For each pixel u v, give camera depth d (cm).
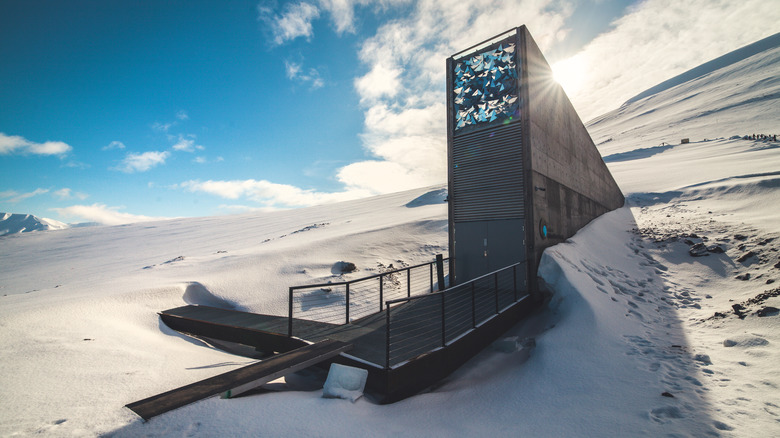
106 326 647
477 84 855
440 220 1496
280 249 1301
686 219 1084
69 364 456
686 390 341
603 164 1402
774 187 1123
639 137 6044
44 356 479
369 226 1770
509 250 768
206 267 1199
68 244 4053
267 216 4341
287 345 541
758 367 365
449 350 480
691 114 6619
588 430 295
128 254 2772
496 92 822
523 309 695
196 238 3195
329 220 2714
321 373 486
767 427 271
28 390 376
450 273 868
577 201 1046
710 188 1375
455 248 867
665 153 3531
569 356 445
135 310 788
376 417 333
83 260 2755
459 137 879
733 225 900
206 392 325
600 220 1191
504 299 701
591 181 1222
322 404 333
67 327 616
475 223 830
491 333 580
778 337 421
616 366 409
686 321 549
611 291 653
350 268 1063
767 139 2878
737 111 5650
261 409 314
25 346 515
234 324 652
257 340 593
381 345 487
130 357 499
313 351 444
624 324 532
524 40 781
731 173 1653
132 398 362
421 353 446
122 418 306
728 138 3562
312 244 1322
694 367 387
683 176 1923
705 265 755
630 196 1745
